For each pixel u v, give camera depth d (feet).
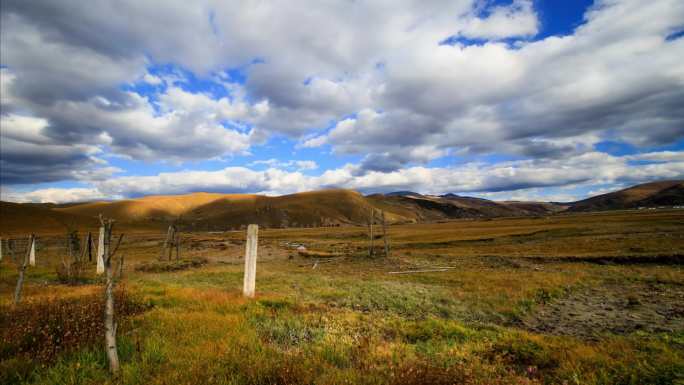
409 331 28.02
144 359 17.17
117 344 19.42
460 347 23.98
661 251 90.48
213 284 61.31
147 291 40.34
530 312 42.91
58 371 15.74
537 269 84.33
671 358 19.99
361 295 49.88
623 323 36.96
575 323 37.83
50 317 22.33
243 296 40.32
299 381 15.21
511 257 106.42
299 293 51.80
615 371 18.71
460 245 163.43
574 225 207.51
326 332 25.73
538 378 18.52
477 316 40.93
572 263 91.50
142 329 22.66
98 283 49.67
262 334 23.71
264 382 15.24
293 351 20.53
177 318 25.90
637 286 58.95
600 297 51.42
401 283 65.31
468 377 16.85
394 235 259.60
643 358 20.59
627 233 142.72
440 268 91.91
